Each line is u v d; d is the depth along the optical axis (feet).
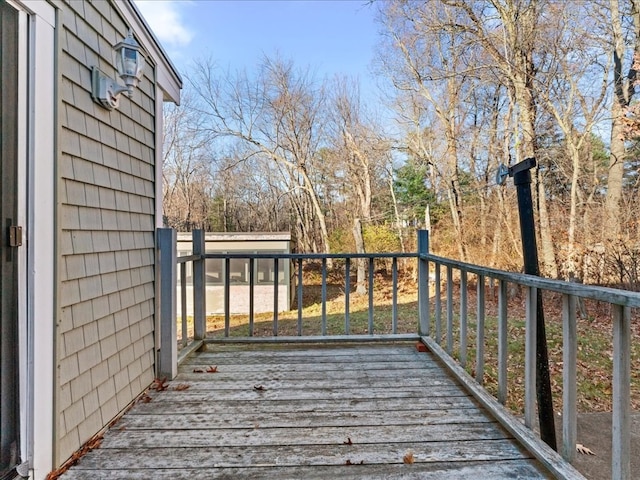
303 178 54.44
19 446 5.11
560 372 16.12
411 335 11.92
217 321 31.94
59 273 5.80
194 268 11.67
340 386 8.73
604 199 30.22
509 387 14.85
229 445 6.28
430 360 10.55
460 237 39.70
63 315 5.90
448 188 41.63
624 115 26.89
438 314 10.99
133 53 7.32
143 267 8.71
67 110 6.11
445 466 5.70
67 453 5.86
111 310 7.28
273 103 49.32
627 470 4.32
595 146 31.12
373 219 50.55
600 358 17.52
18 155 5.17
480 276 8.20
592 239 28.30
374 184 52.54
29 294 5.26
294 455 6.00
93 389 6.59
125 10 7.98
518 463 5.76
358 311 33.91
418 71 39.19
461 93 39.19
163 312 9.21
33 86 5.39
